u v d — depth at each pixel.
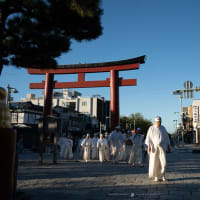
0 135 3.02
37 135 29.22
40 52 5.40
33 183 6.17
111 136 12.62
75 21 5.50
